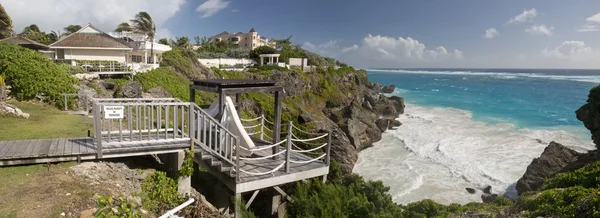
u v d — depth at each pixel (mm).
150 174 7652
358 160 25891
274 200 9578
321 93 48156
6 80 14359
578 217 5730
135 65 30875
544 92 81125
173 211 6207
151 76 28109
